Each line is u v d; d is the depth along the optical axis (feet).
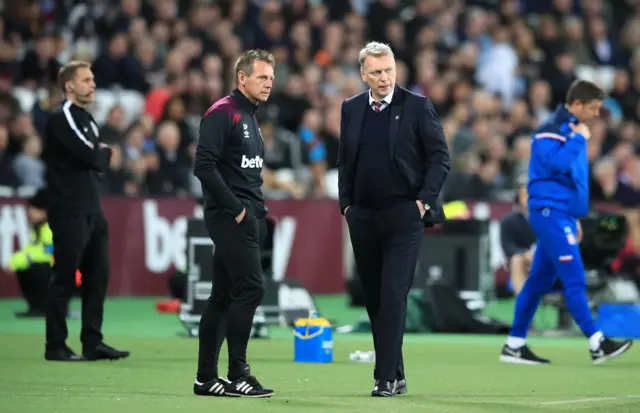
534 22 291.38
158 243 197.88
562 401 85.51
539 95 260.42
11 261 170.60
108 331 149.38
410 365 115.34
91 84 112.68
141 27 227.81
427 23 262.06
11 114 199.62
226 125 85.05
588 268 147.95
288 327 158.61
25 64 218.18
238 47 232.12
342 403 81.51
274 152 216.95
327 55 247.50
